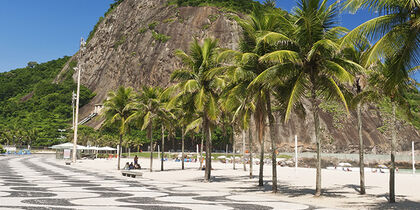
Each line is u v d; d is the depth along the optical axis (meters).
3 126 164.62
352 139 116.44
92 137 119.12
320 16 14.35
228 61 18.02
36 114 181.00
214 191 17.39
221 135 106.62
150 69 163.12
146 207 10.75
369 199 14.82
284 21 15.27
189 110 23.91
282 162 60.22
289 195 16.16
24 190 15.16
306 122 114.62
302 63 14.70
